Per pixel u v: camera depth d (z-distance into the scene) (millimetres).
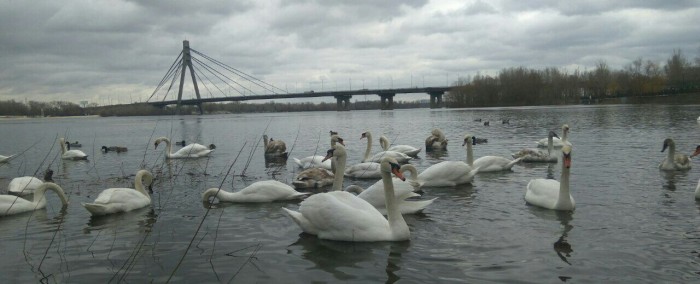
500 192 15281
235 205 14359
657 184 15773
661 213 12055
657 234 10367
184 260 9539
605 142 30156
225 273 8812
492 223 11586
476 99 151375
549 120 60094
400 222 10414
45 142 49469
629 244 9781
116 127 89125
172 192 16797
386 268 8828
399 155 23484
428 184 16328
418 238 10508
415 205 12672
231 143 40781
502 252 9492
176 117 147750
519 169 20078
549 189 13227
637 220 11469
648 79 130750
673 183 15883
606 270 8500
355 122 78625
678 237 10141
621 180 16625
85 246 10633
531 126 50000
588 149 26531
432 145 30062
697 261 8812
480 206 13391
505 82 149000
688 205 12812
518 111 98875
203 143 41438
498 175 18609
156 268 9180
